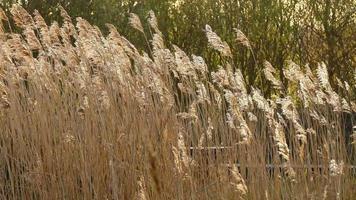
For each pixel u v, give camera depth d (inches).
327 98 449.4
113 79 480.7
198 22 960.9
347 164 436.1
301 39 900.0
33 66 511.8
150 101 459.5
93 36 503.5
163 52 477.7
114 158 458.6
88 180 465.7
